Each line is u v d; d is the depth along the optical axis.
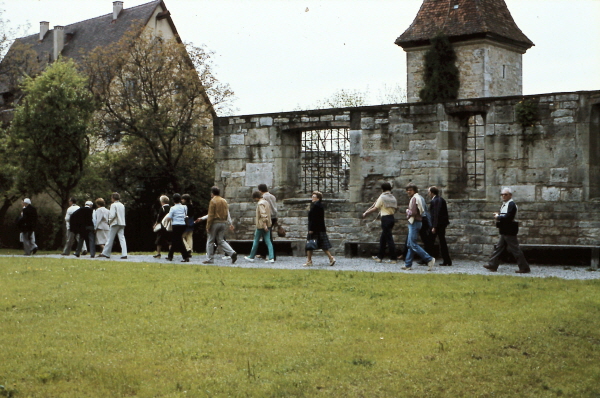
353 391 9.02
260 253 22.38
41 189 40.38
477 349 10.41
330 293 14.16
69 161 39.31
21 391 9.04
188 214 22.31
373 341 10.88
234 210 24.64
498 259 17.67
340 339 10.98
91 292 14.60
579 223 19.67
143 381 9.38
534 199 20.22
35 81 40.06
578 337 10.99
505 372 9.66
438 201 18.95
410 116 21.86
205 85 41.97
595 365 9.98
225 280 15.82
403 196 21.95
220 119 24.84
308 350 10.47
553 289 14.16
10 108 48.78
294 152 24.27
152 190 42.81
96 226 23.59
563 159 19.92
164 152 43.53
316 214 19.06
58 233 44.12
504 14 35.22
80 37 56.25
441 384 9.27
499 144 20.66
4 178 41.88
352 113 22.72
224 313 12.61
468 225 20.95
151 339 11.13
